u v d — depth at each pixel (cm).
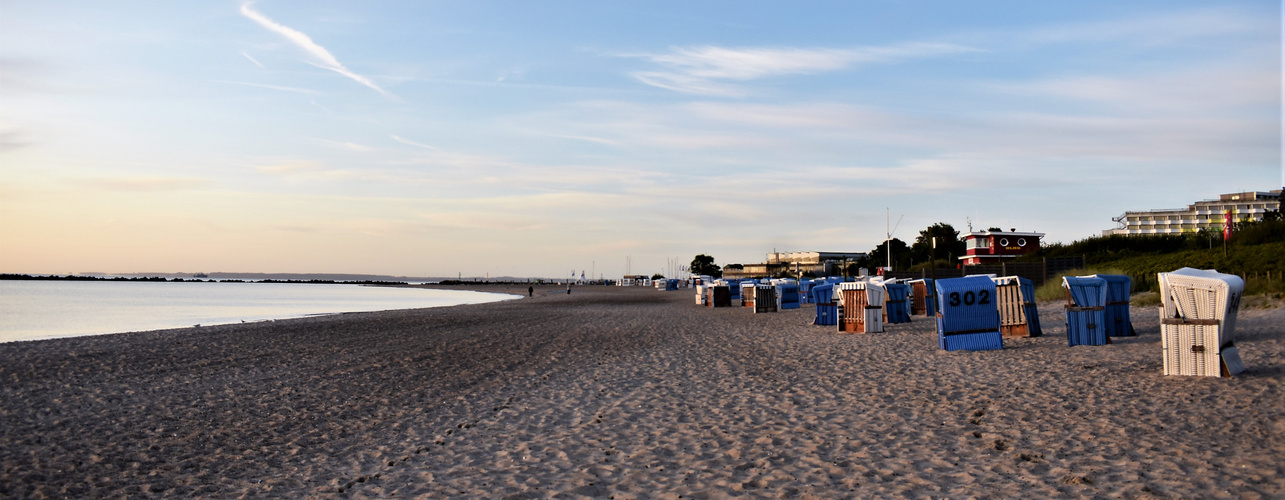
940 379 1260
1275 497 561
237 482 766
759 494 648
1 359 1952
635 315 3903
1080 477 634
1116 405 930
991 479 658
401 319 3772
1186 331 1072
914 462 732
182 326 3872
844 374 1380
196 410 1195
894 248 10569
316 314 4806
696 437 895
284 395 1334
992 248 6106
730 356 1777
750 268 17662
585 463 791
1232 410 844
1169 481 613
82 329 3694
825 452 791
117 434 1019
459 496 682
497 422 1046
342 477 773
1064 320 2388
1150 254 4388
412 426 1045
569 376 1506
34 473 816
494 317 3888
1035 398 1025
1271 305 1992
